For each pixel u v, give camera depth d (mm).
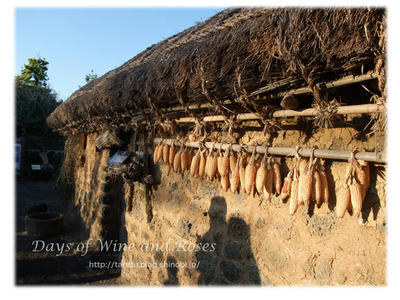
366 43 1137
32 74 20859
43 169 14195
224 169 2139
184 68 2158
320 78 1503
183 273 2771
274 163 1871
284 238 1850
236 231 2223
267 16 1480
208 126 2590
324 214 1637
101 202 4789
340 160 1563
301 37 1306
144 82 2828
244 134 2271
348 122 1565
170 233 3035
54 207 8703
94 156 5641
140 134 3801
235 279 2188
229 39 1740
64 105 5938
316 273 1632
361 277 1430
